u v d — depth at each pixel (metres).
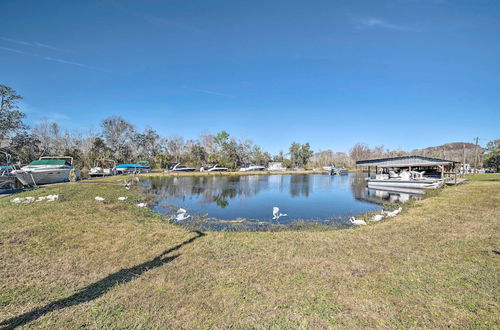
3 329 2.94
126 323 3.10
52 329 2.97
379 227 8.56
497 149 49.22
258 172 57.81
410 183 24.91
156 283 4.17
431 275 4.46
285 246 6.33
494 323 3.12
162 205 16.45
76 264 4.98
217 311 3.40
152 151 70.44
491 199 13.28
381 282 4.22
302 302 3.61
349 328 3.05
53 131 54.03
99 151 53.75
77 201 12.12
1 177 18.50
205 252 5.82
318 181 38.78
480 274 4.47
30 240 6.29
